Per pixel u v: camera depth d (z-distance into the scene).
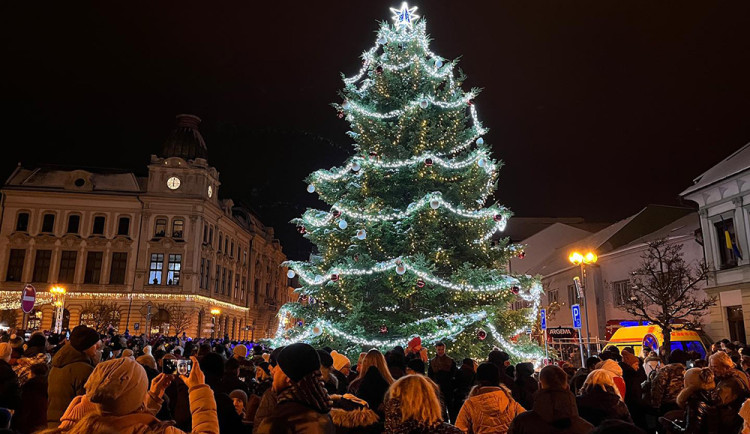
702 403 6.04
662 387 7.90
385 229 19.03
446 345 17.88
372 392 6.24
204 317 62.19
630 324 25.59
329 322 17.88
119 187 61.28
